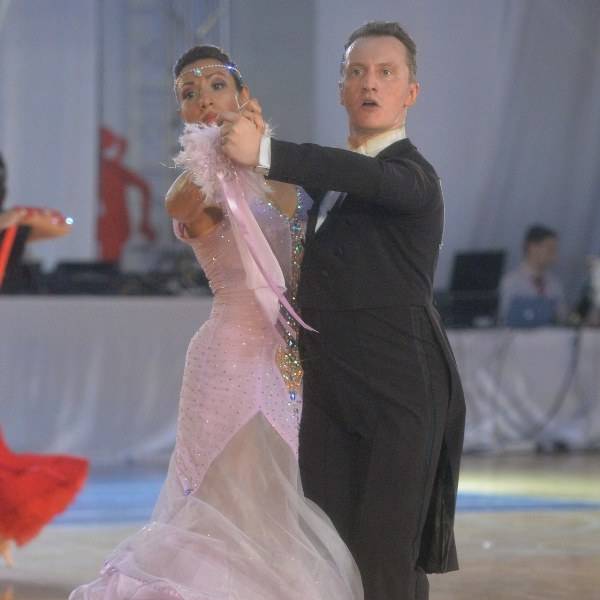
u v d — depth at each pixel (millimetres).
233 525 7637
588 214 28578
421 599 7621
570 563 12156
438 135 27031
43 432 18906
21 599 10508
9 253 11609
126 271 24125
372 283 7477
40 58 25906
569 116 28375
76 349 19125
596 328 22984
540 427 22484
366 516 7457
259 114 7250
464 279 22828
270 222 7797
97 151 26344
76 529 14094
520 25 27719
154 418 19594
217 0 26922
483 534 13891
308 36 26719
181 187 7816
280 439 7742
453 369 7660
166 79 26969
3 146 25609
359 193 7238
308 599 7531
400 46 7766
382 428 7488
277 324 7824
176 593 7434
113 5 26672
